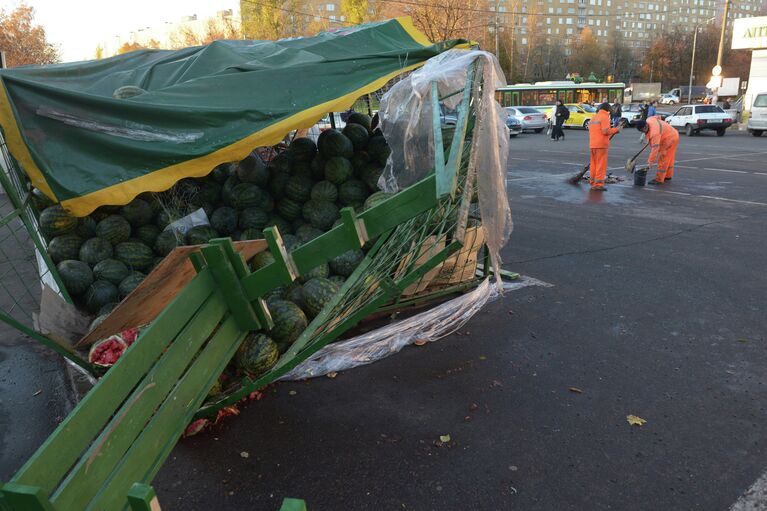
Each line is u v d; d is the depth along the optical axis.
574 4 126.62
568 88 40.47
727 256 7.13
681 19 138.88
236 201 5.84
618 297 5.88
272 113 4.71
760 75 31.30
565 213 10.09
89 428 1.88
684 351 4.64
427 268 3.33
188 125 4.51
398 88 5.40
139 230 5.56
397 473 3.24
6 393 4.29
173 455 3.47
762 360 4.45
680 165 15.73
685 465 3.23
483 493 3.06
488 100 4.27
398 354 4.76
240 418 3.86
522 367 4.47
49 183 4.19
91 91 5.36
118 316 3.51
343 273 5.14
